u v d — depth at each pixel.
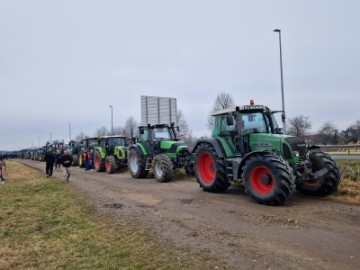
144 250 5.27
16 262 5.12
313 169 8.69
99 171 20.02
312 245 5.18
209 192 10.17
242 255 4.89
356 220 6.42
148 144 14.80
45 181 15.07
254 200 8.48
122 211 8.07
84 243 5.79
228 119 9.16
